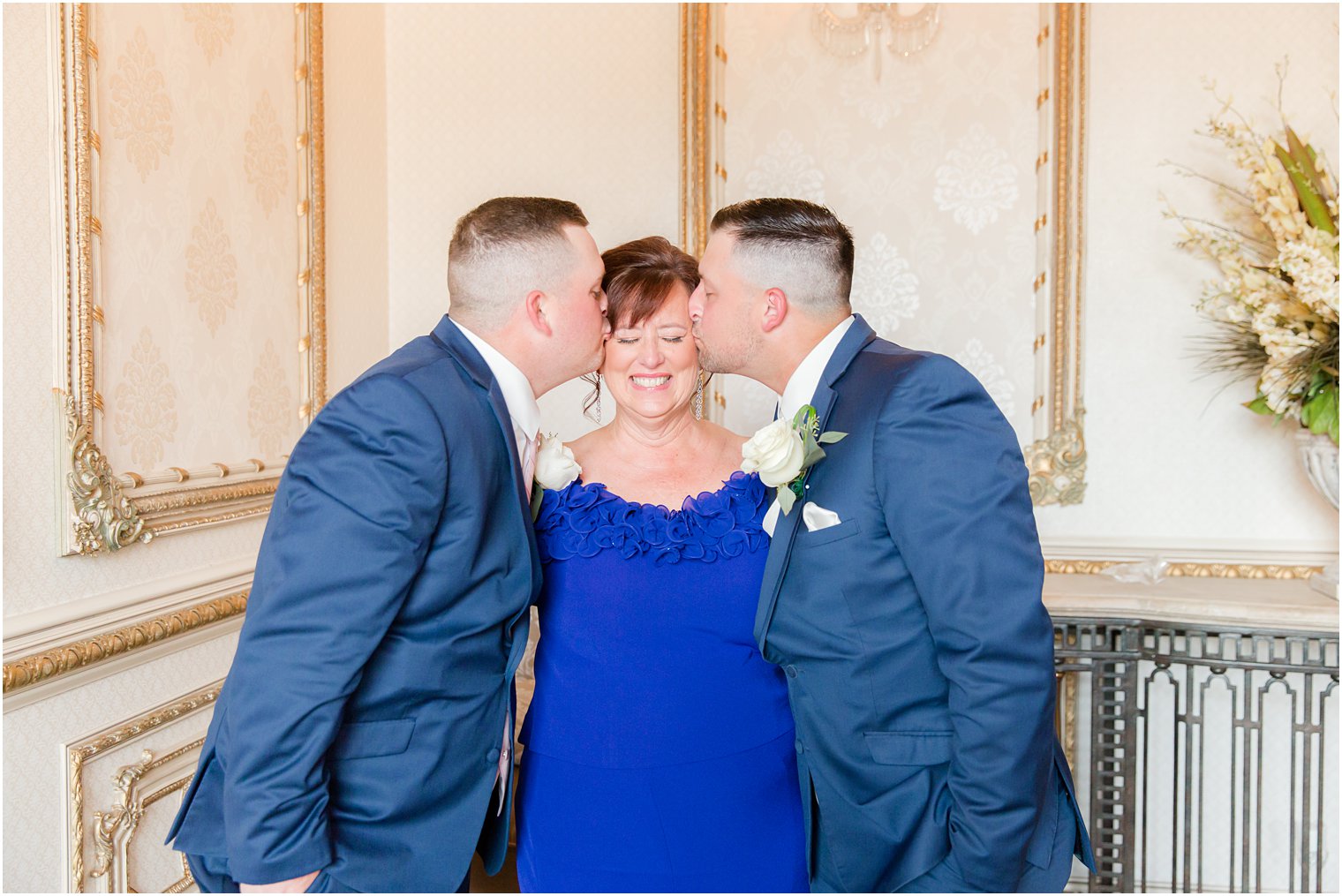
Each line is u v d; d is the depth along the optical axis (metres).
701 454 1.81
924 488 1.47
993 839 1.46
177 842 1.48
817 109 3.28
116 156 2.29
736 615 1.63
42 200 2.08
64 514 2.12
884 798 1.57
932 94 3.20
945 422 1.50
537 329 1.57
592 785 1.62
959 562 1.44
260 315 2.89
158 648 2.42
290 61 3.03
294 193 3.06
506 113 3.54
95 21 2.21
